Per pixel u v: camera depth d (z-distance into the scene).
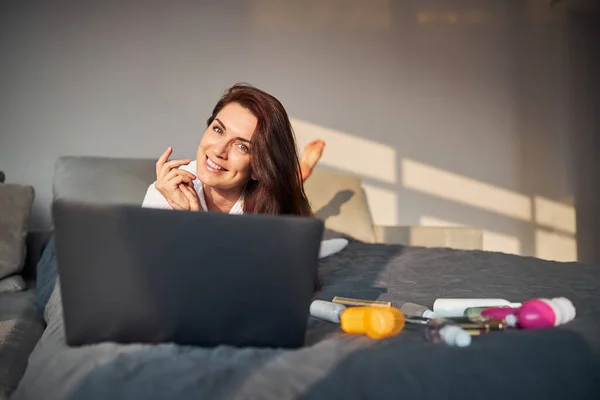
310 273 0.95
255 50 3.38
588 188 3.94
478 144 3.69
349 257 2.27
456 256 2.16
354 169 3.51
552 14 3.85
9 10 3.08
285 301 0.94
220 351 0.92
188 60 3.29
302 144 3.45
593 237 3.94
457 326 0.98
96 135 3.17
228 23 3.35
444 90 3.64
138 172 2.60
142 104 3.23
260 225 0.93
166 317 0.92
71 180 2.52
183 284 0.92
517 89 3.76
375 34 3.55
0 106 3.06
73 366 0.89
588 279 1.64
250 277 0.93
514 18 3.77
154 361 0.88
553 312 1.07
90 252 0.90
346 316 1.08
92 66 3.17
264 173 1.72
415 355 0.91
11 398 1.01
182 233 0.91
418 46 3.61
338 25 3.50
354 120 3.51
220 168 1.69
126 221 0.90
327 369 0.87
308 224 0.94
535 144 3.80
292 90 3.43
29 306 2.02
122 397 0.82
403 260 2.13
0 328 1.71
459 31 3.67
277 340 0.95
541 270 1.82
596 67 3.97
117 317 0.92
